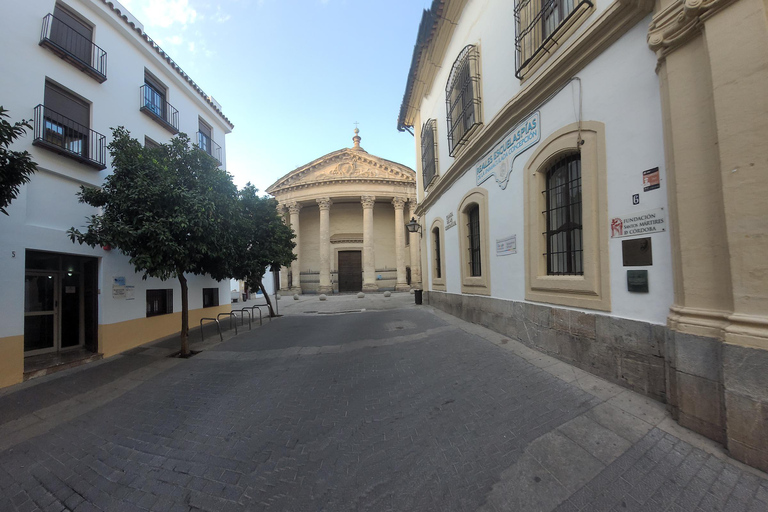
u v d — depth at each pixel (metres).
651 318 3.14
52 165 6.75
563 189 4.58
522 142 5.31
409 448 2.89
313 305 18.75
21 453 3.40
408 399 3.92
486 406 3.45
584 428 2.79
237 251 8.99
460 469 2.51
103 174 7.93
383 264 31.08
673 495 2.05
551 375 3.94
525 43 5.29
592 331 3.84
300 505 2.32
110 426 3.89
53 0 7.11
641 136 3.23
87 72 7.65
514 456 2.57
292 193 29.53
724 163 2.37
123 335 8.19
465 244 8.29
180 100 11.56
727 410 2.28
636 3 3.19
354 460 2.81
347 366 5.54
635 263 3.29
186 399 4.58
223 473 2.79
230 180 7.80
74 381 5.78
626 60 3.39
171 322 10.19
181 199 6.28
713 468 2.20
